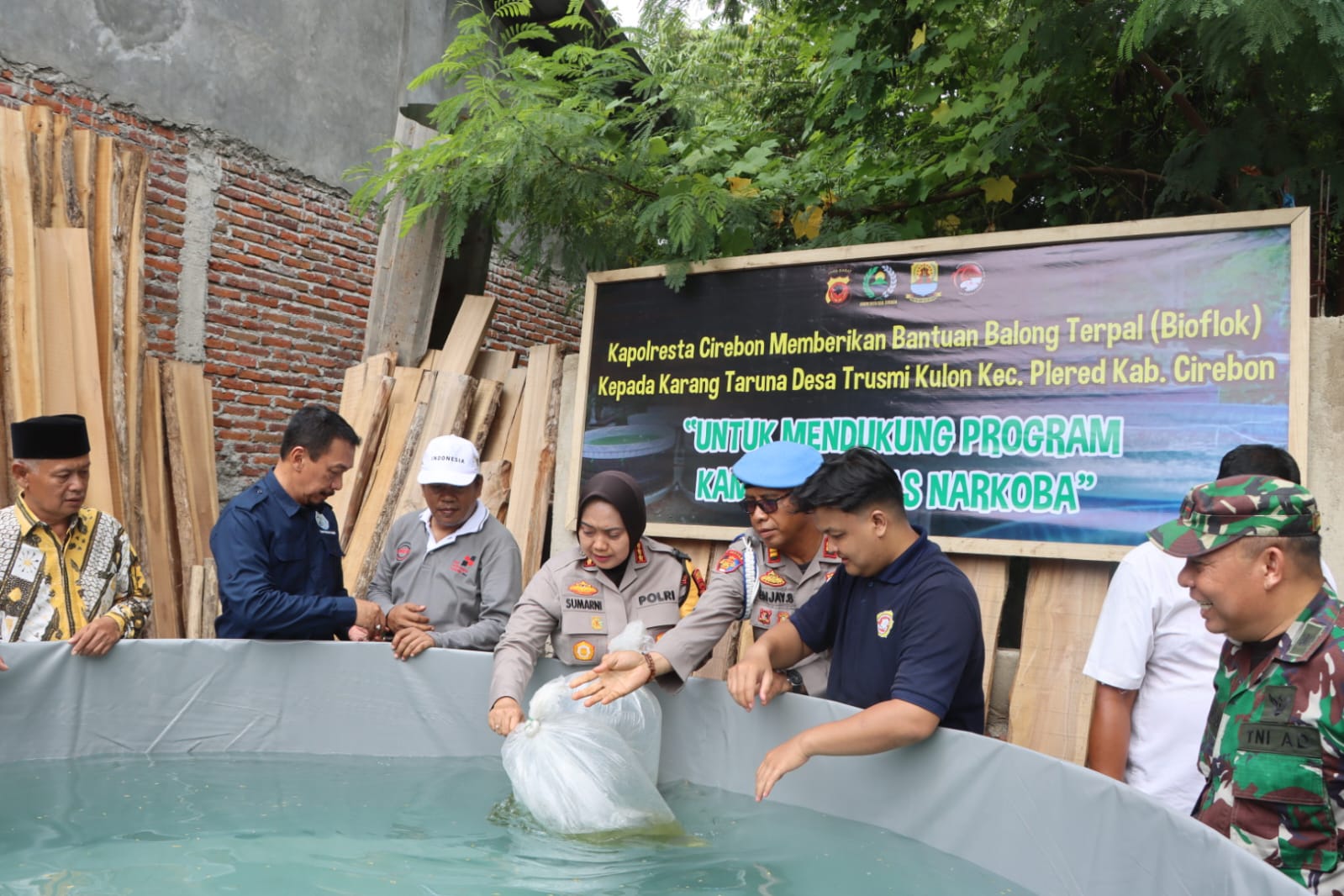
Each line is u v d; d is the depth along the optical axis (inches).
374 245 281.6
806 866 76.4
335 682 111.6
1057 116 165.0
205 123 239.3
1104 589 126.3
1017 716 126.0
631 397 162.2
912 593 81.4
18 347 166.9
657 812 85.6
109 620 106.3
